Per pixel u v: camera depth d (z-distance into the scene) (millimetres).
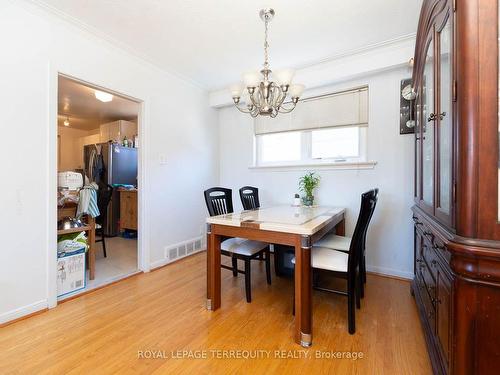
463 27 877
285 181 3248
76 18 2014
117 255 3352
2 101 1706
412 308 1947
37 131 1876
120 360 1392
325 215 2127
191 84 3336
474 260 854
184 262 3096
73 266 2191
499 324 850
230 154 3730
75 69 2105
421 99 1743
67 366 1342
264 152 3490
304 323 1518
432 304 1354
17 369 1315
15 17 1758
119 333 1639
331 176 2893
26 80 1817
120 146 4680
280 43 2381
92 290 2262
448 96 1068
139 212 2750
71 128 5680
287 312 1908
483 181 847
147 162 2768
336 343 1540
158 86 2885
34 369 1316
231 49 2494
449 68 1044
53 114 1960
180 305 2016
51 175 1949
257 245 2211
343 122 2814
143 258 2734
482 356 873
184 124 3244
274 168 3297
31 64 1842
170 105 3045
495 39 839
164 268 2885
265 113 1926
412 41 2311
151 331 1663
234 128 3684
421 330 1666
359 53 2555
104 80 2328
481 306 871
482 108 849
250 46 2438
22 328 1684
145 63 2723
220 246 2002
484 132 847
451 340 967
